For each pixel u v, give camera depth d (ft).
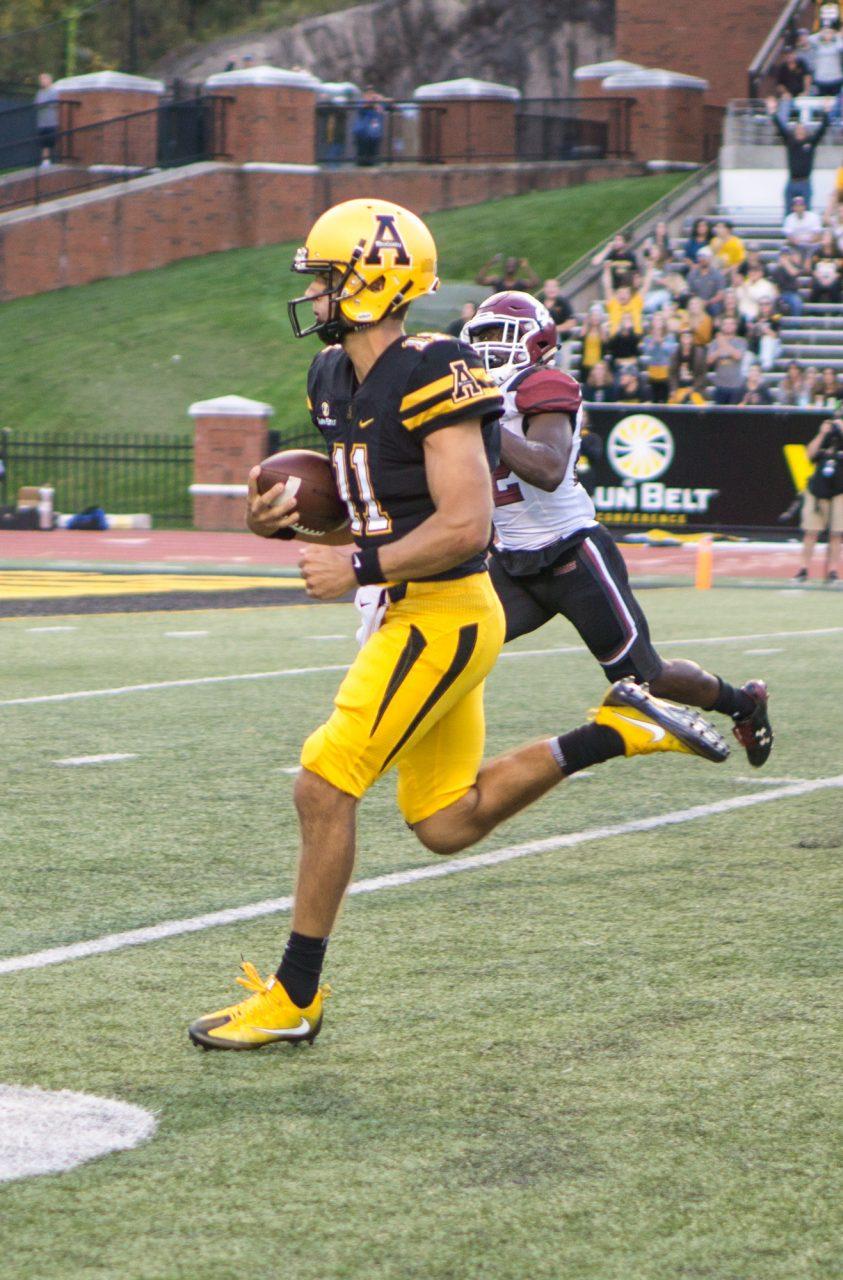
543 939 54.13
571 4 509.76
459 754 45.57
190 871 62.64
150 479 296.30
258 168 377.50
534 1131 38.45
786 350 276.62
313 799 43.24
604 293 285.02
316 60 510.17
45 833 68.28
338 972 50.44
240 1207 34.24
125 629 142.41
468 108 394.11
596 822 72.02
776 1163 36.76
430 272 42.55
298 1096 40.52
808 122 331.57
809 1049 43.93
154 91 388.16
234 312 339.98
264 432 275.59
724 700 67.36
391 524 43.01
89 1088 40.88
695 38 417.69
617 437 247.91
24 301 360.69
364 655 43.52
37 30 507.30
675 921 56.34
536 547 68.44
